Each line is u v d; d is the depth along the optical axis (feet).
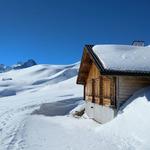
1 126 62.64
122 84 60.64
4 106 125.80
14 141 44.50
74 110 101.60
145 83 61.57
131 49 71.77
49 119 85.71
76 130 58.95
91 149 39.99
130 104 56.80
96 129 57.31
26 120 75.05
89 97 86.89
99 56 63.77
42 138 48.44
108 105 65.82
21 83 565.53
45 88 253.24
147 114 48.75
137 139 43.39
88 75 88.53
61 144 43.57
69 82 251.80
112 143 43.27
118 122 53.62
